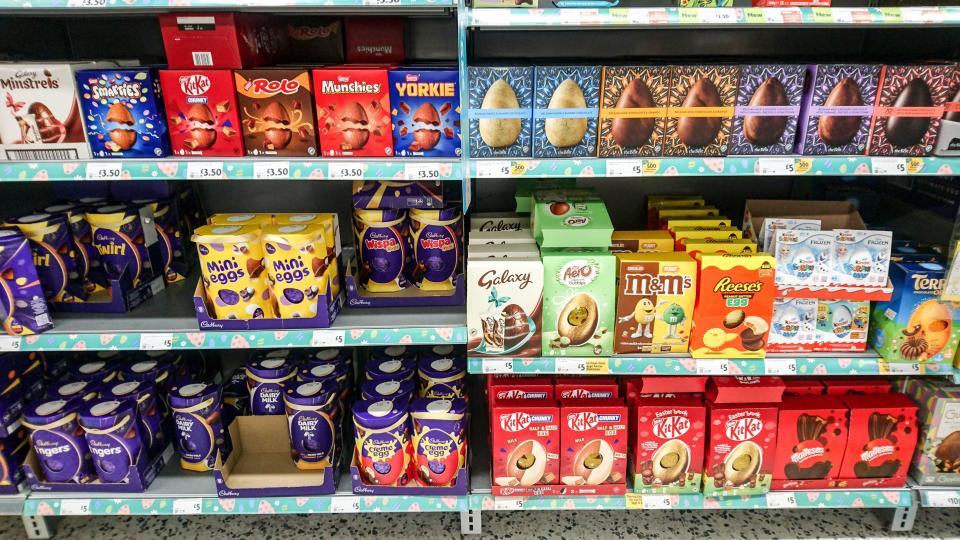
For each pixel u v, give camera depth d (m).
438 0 1.56
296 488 1.99
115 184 2.19
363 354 2.59
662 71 1.69
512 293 1.81
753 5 1.70
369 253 2.03
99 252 1.99
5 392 1.98
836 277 1.86
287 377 2.09
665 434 1.96
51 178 1.73
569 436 1.94
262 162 1.74
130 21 2.24
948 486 2.03
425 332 1.87
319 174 1.73
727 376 1.99
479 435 2.27
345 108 1.75
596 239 1.84
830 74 1.69
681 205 2.26
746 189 2.48
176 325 1.93
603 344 1.88
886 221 2.28
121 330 1.89
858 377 2.12
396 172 1.72
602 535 2.12
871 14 1.58
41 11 1.96
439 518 2.21
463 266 2.09
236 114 1.75
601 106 1.72
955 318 1.85
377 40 2.06
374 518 2.22
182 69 1.73
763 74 1.69
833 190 2.30
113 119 1.74
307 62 2.11
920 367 1.90
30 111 1.72
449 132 1.77
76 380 2.12
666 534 2.13
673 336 1.87
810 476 2.03
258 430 2.10
